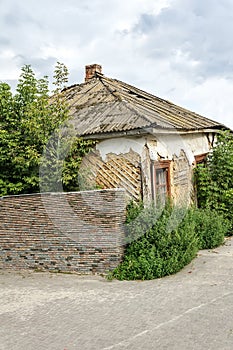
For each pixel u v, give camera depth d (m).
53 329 5.67
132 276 7.88
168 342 5.07
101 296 6.96
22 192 10.69
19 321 6.03
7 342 5.32
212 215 10.98
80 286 7.60
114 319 5.91
